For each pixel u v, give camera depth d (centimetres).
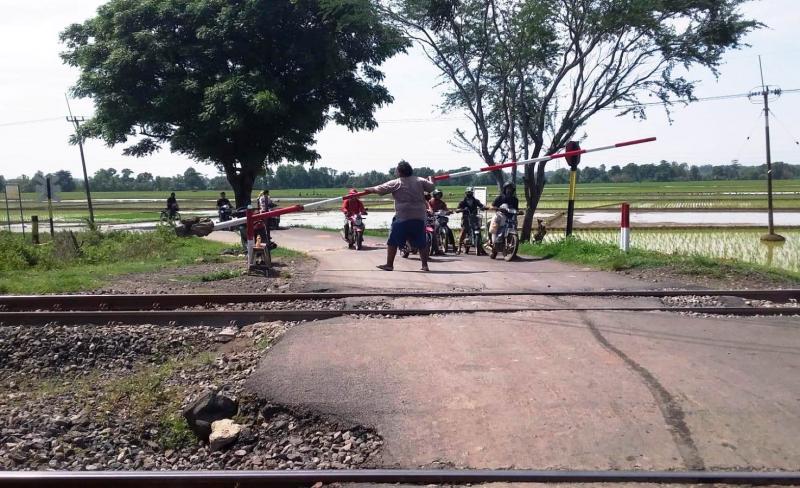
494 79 2531
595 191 8819
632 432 520
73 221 4331
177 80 3284
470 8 2353
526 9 2239
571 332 776
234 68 3406
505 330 790
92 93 3400
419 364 681
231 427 589
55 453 568
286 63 3450
